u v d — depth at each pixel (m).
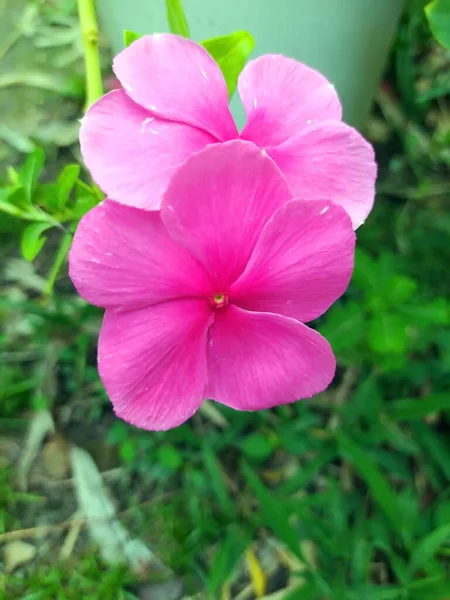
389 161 0.21
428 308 0.15
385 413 0.17
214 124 0.07
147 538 0.16
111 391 0.07
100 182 0.07
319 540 0.15
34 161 0.10
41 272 0.19
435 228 0.19
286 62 0.08
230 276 0.07
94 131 0.07
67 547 0.16
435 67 0.22
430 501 0.17
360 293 0.18
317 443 0.16
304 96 0.08
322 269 0.07
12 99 0.21
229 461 0.17
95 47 0.10
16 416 0.17
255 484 0.15
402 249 0.19
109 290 0.07
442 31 0.10
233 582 0.16
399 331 0.14
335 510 0.15
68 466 0.17
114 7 0.16
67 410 0.17
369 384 0.16
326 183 0.07
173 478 0.17
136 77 0.07
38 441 0.17
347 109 0.18
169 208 0.06
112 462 0.17
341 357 0.17
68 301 0.18
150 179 0.07
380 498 0.15
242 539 0.15
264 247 0.07
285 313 0.07
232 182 0.06
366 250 0.19
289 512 0.15
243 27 0.15
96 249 0.07
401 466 0.16
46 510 0.16
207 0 0.14
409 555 0.15
